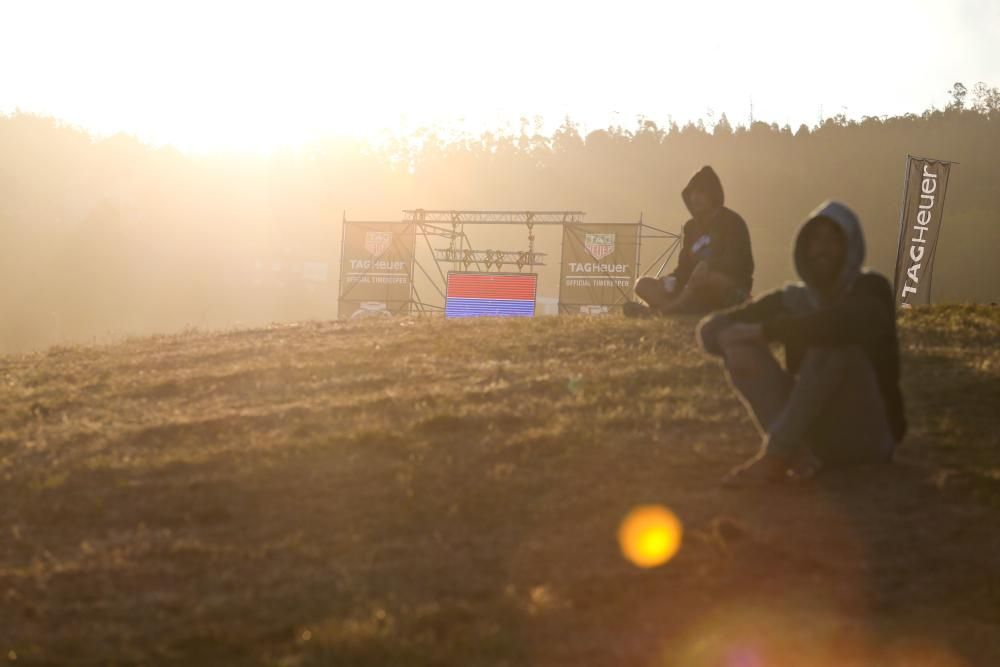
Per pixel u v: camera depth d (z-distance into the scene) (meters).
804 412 4.85
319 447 6.21
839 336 4.80
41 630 3.96
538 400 7.13
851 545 4.29
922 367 7.65
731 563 4.14
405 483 5.41
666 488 5.10
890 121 127.25
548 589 3.99
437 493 5.23
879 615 3.72
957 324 9.64
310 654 3.52
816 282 4.92
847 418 5.05
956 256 97.12
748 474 4.97
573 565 4.24
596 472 5.41
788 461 4.91
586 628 3.67
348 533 4.82
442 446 6.10
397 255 37.62
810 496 4.83
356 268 37.97
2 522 5.38
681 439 6.00
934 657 3.38
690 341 8.91
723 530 4.32
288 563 4.51
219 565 4.55
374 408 7.25
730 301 9.73
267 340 11.34
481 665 3.41
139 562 4.62
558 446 5.87
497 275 35.69
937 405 6.58
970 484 4.95
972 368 7.48
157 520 5.23
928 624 3.63
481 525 4.79
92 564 4.62
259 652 3.62
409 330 11.31
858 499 4.77
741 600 3.84
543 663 3.42
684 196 9.98
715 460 5.53
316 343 10.79
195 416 7.46
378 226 37.78
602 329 9.78
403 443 6.17
